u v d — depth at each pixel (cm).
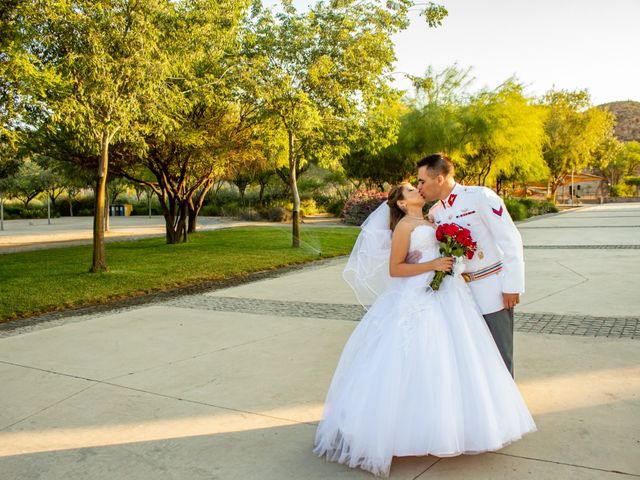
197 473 317
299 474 310
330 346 573
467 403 308
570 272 1008
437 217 354
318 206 4369
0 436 380
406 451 301
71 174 2014
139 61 1007
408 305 319
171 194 1906
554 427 352
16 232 2866
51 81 908
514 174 3700
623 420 358
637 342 534
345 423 316
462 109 2695
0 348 622
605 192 8906
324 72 1490
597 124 4769
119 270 1217
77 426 392
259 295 917
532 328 607
